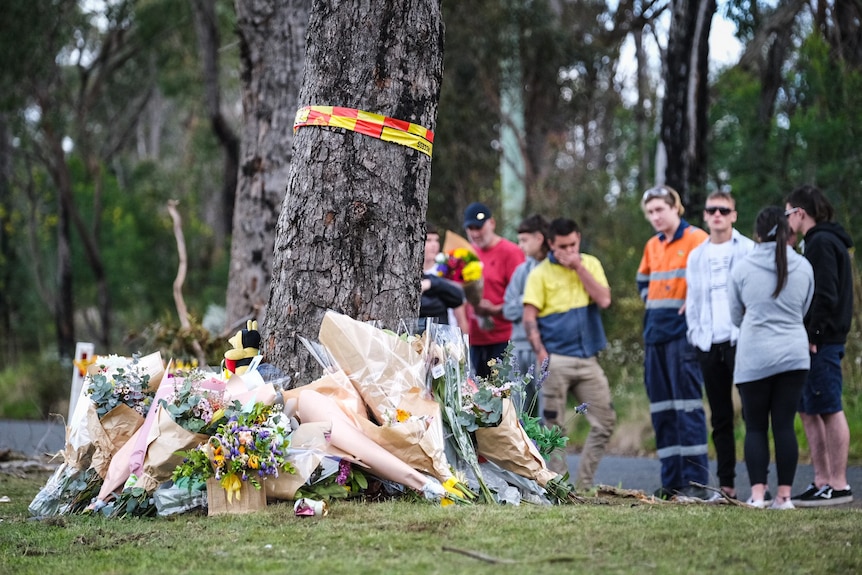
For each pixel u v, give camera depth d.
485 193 29.16
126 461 7.45
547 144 31.12
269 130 15.46
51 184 45.81
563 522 6.49
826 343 10.61
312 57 8.29
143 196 50.16
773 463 14.25
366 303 8.12
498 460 7.75
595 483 12.53
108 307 38.41
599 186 27.75
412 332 7.98
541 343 11.49
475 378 8.01
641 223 24.98
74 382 11.48
